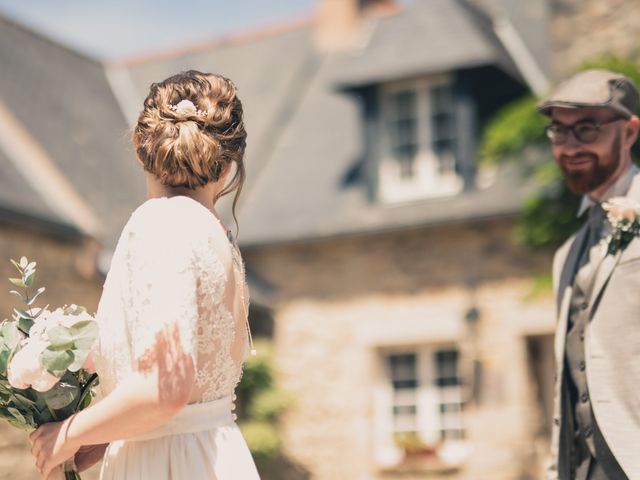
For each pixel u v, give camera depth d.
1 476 8.66
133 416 1.95
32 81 13.09
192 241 2.04
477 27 12.23
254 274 12.45
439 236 11.55
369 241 11.92
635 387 2.84
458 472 11.02
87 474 9.14
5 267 9.19
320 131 13.75
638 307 2.88
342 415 11.73
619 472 2.88
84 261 10.02
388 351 11.81
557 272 3.24
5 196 9.38
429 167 12.20
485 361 11.07
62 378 2.19
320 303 12.07
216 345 2.11
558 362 3.12
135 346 1.98
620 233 2.95
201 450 2.11
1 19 13.74
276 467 11.89
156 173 2.13
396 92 12.50
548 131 3.20
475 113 11.99
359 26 15.41
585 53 10.76
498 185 11.46
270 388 11.74
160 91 2.16
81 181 11.46
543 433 11.02
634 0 10.56
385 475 11.41
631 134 3.14
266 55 16.00
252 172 13.61
